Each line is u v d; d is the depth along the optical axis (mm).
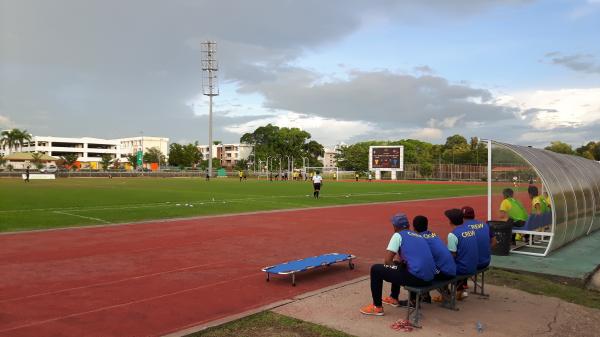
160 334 6148
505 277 9531
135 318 6816
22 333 6148
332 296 7910
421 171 92875
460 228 7625
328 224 18562
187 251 12383
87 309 7227
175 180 73125
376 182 77562
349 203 29734
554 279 9461
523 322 6793
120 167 134875
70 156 124062
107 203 26203
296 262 9539
